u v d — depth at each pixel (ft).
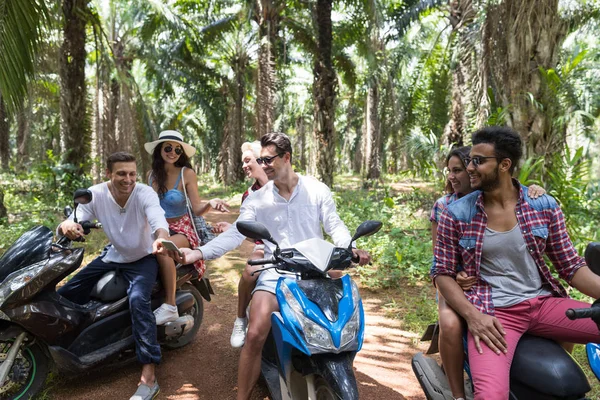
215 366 13.28
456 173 10.98
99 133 61.82
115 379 12.53
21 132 76.89
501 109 21.81
